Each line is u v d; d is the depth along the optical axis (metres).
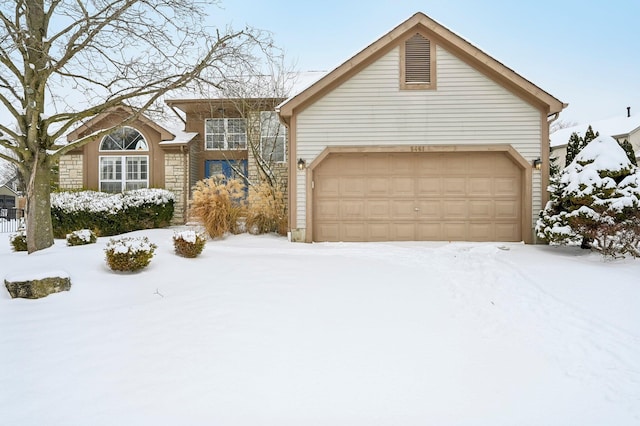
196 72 8.70
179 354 3.95
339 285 6.40
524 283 6.40
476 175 10.98
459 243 10.59
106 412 3.00
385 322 4.94
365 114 10.88
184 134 15.80
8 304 5.16
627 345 4.17
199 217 11.59
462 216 11.01
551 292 5.86
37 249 8.16
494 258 8.32
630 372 3.64
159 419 2.92
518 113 10.69
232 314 4.99
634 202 7.41
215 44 8.74
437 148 10.78
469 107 10.77
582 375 3.63
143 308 5.15
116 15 7.76
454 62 10.78
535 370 3.75
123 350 4.01
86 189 14.74
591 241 8.31
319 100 10.95
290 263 7.70
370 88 10.88
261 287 6.10
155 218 13.98
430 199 11.06
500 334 4.60
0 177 41.34
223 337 4.35
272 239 11.35
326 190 11.18
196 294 5.71
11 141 8.32
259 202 12.20
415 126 10.83
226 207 11.73
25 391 3.26
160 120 10.65
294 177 10.96
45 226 8.34
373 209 11.14
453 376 3.64
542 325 4.81
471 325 4.89
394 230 11.13
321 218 11.16
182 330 4.51
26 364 3.71
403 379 3.57
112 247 6.45
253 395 3.28
